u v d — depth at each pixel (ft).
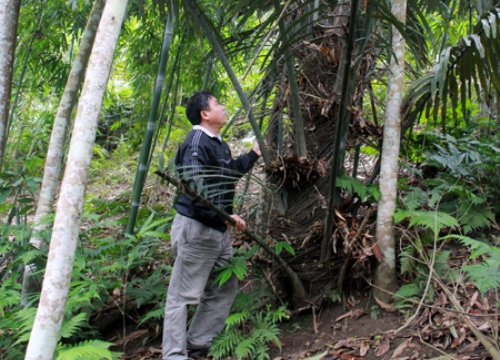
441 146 11.48
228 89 15.02
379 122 12.35
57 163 9.69
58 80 13.70
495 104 12.83
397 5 8.59
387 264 8.72
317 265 9.21
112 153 21.34
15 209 10.53
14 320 8.11
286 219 9.23
